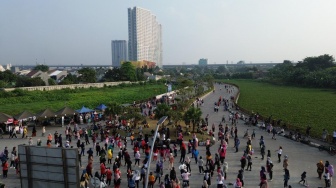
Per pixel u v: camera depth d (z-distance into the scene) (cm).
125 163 3272
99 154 3600
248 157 3131
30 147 1218
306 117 6625
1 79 12925
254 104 9000
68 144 3806
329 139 4219
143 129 4941
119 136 4191
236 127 5194
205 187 2380
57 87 11850
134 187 2483
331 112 7281
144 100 8838
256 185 2722
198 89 11275
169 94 10325
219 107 8144
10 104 8138
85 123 5856
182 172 2722
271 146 4141
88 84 13438
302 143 4300
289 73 17425
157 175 2806
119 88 13688
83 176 2542
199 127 5094
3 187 2523
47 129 5356
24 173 1234
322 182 2791
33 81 11888
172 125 5150
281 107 8300
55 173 1195
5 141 4488
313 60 19350
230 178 2903
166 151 3572
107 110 5653
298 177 2927
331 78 14088
